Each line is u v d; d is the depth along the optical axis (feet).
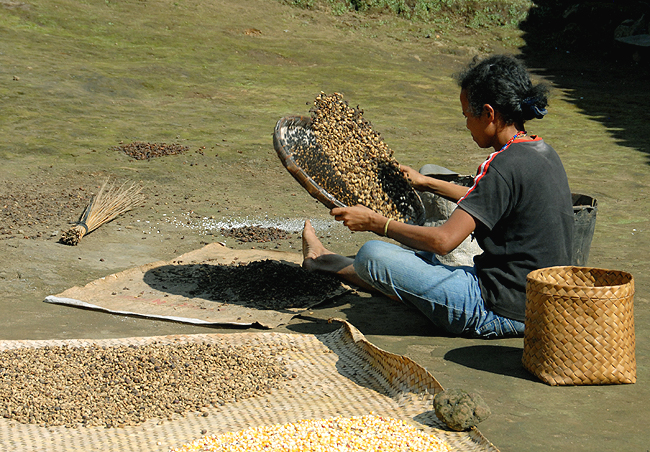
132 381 8.32
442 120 35.40
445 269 9.95
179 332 10.41
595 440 6.95
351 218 9.93
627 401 7.91
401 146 29.27
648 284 12.95
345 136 11.39
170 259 14.79
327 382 8.41
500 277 9.70
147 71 39.83
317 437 6.72
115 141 27.22
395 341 10.06
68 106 31.63
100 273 13.56
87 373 8.47
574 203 13.23
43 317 10.97
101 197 18.85
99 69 38.47
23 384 8.10
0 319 10.80
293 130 11.43
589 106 41.22
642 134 33.63
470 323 9.93
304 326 10.78
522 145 9.38
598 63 55.83
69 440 6.93
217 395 8.03
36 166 23.27
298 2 60.90
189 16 53.06
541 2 64.44
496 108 9.39
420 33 59.16
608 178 24.50
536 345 8.57
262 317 10.99
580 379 8.34
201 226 17.69
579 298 8.19
